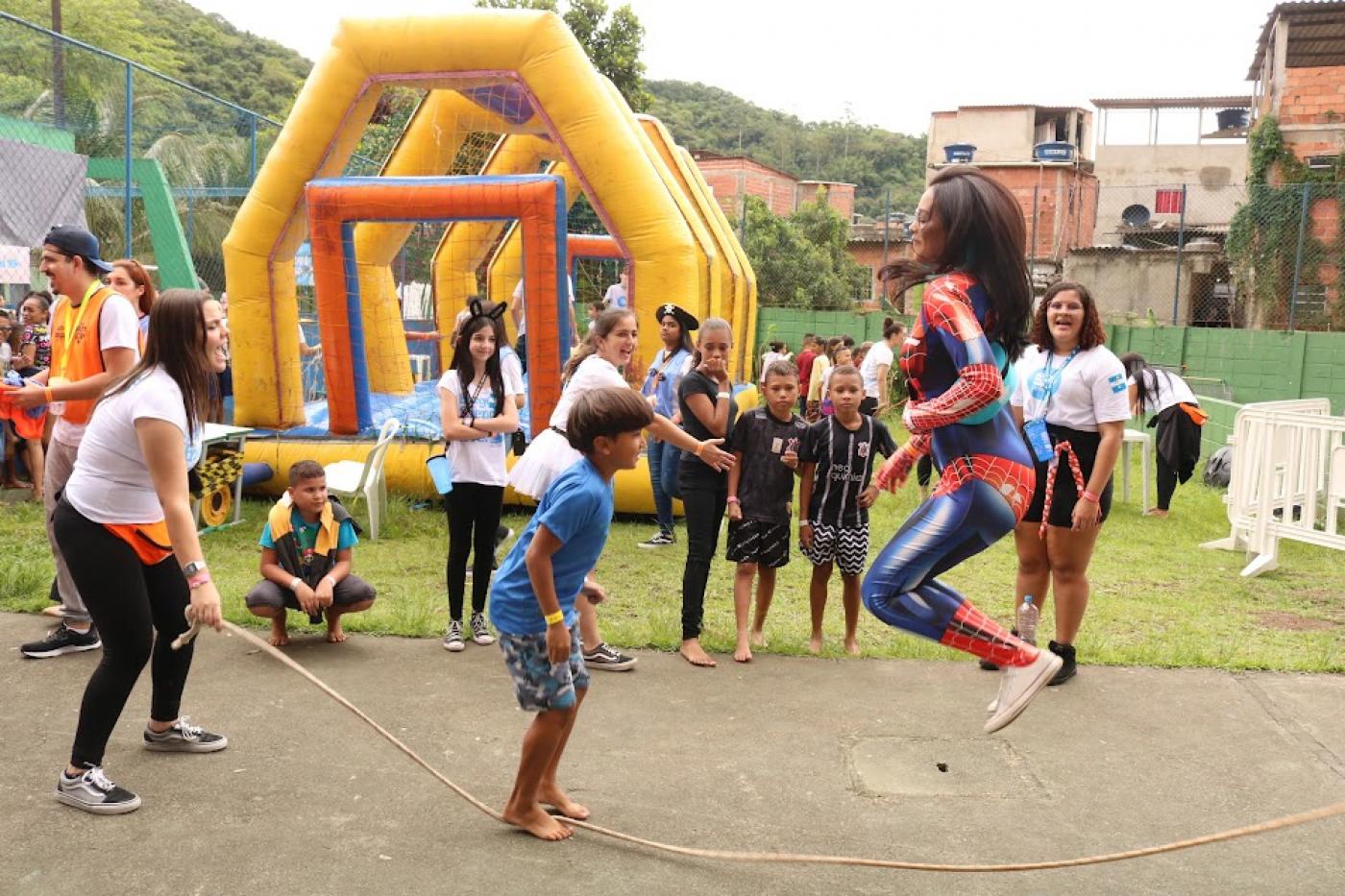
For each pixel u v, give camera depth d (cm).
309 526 566
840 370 568
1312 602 742
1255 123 2708
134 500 377
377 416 1071
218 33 5025
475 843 359
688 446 511
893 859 358
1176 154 3788
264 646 358
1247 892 339
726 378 575
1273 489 832
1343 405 1977
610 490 352
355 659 549
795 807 395
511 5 2873
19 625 579
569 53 932
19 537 790
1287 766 440
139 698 485
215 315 386
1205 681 543
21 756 419
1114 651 584
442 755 433
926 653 580
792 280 2794
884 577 339
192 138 2241
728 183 3922
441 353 1442
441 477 571
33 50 1950
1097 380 525
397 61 952
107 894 323
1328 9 2377
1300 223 2070
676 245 927
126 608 376
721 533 921
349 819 375
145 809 379
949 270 347
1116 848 369
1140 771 433
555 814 380
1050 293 543
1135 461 1512
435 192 904
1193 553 905
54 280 502
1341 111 2384
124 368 496
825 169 7038
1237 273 2198
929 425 336
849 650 582
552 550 338
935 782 420
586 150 932
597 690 514
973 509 335
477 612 582
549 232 891
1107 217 3822
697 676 539
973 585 770
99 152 1955
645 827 376
